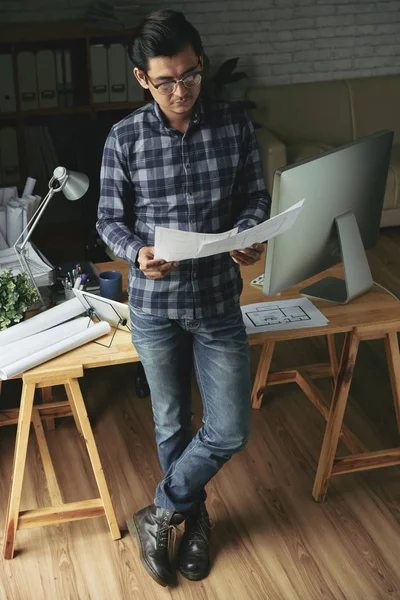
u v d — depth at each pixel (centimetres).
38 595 229
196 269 203
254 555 242
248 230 182
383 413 313
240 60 551
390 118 560
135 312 213
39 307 260
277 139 493
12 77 478
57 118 414
